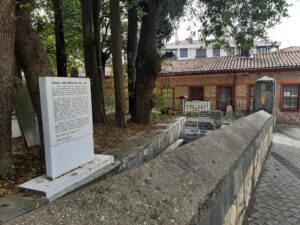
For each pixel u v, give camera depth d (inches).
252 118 240.1
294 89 637.9
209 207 69.0
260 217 160.6
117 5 269.1
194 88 717.3
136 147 202.2
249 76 665.6
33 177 133.8
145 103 320.2
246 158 138.4
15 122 251.1
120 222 46.6
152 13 305.0
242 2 335.0
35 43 152.3
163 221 51.5
